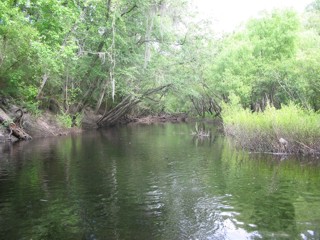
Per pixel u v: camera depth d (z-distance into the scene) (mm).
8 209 8602
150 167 13891
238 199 9484
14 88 22812
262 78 28328
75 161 15117
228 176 12242
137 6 29547
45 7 19422
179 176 12266
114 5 27453
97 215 8211
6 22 16938
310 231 7203
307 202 9148
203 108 60062
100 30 29547
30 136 23562
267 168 13562
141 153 17672
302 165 14062
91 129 34812
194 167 13898
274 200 9328
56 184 11039
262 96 32375
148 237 6965
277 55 28453
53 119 28312
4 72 21328
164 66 33812
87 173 12680
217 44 39531
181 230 7324
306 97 23547
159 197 9695
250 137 18203
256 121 18016
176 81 34344
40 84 26156
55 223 7688
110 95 39781
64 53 20016
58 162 14828
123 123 46312
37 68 22438
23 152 17500
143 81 34781
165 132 31312
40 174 12422
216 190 10406
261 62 28547
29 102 24484
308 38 29203
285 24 28016
